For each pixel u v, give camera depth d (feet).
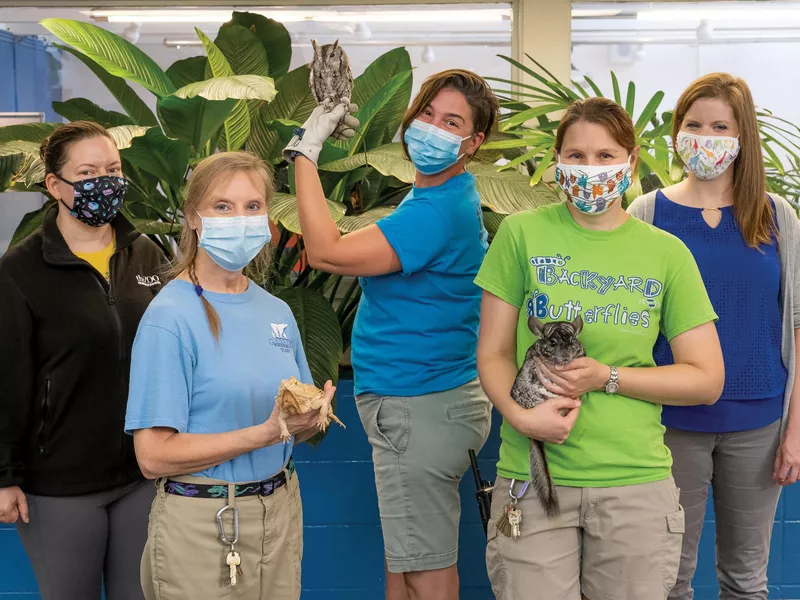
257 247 4.93
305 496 8.56
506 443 5.47
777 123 11.20
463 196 6.24
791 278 6.39
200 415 4.75
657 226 6.49
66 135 5.78
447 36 11.60
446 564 6.26
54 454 5.63
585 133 5.16
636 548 5.11
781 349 6.46
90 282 5.78
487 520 6.19
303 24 11.65
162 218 9.50
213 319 4.81
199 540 4.65
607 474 5.14
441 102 5.98
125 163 9.18
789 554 8.45
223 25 9.82
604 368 5.04
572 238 5.32
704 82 6.29
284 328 5.16
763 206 6.26
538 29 11.23
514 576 5.27
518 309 5.52
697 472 6.39
